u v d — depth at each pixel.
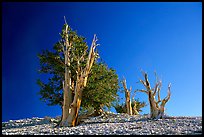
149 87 22.33
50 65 26.89
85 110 26.11
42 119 29.58
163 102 21.91
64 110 20.19
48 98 26.78
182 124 15.69
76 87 20.16
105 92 25.50
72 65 23.92
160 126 15.34
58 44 26.72
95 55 21.38
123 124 18.03
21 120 30.28
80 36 26.00
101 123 20.83
